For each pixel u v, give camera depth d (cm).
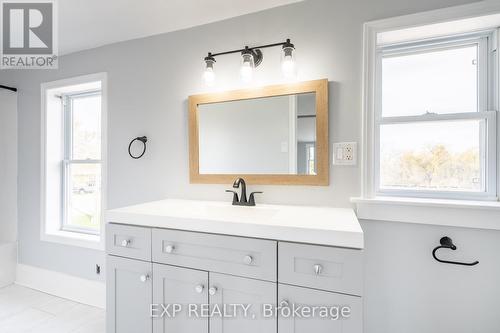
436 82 142
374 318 142
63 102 246
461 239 128
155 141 194
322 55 150
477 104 135
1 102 241
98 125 238
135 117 200
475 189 136
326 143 147
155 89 194
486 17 123
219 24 175
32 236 242
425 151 144
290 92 154
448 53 141
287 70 144
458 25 130
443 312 131
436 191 139
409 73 147
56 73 231
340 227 100
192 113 179
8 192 246
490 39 133
